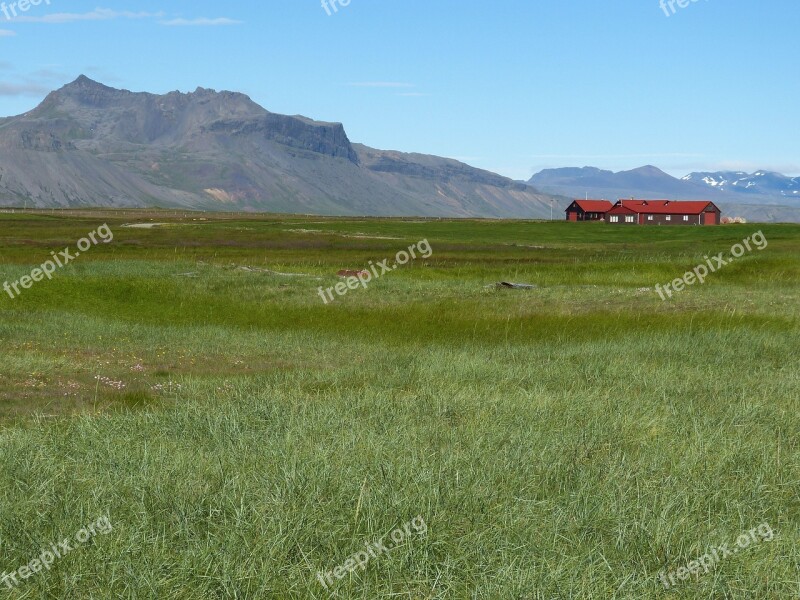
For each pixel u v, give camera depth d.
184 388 17.97
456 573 7.94
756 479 10.66
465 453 11.38
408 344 27.08
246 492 9.54
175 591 7.50
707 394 16.91
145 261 50.34
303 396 16.38
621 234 111.88
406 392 17.11
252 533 8.52
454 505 9.36
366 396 15.83
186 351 24.30
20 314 31.58
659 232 114.50
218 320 32.72
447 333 29.19
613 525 9.11
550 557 8.21
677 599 7.65
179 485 9.84
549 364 21.27
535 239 101.56
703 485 10.34
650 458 11.52
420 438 12.35
